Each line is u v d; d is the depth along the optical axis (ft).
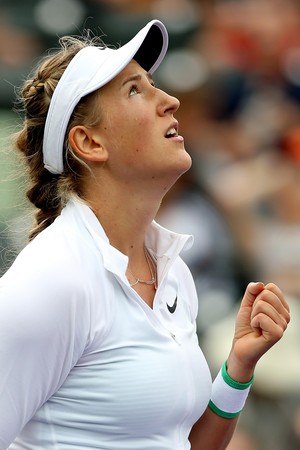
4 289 36.01
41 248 37.04
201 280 79.71
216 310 78.69
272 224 86.33
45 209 40.68
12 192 69.92
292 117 106.63
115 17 100.63
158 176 38.73
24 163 40.98
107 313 36.86
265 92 109.81
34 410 36.83
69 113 38.42
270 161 94.32
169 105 39.06
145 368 36.96
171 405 37.37
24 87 40.50
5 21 101.30
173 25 105.09
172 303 40.37
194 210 81.35
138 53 41.06
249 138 97.04
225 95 99.55
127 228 39.58
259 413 67.46
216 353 71.72
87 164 38.86
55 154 39.06
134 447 37.37
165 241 40.86
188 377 38.09
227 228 82.43
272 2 122.72
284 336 71.15
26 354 35.73
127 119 38.34
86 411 36.99
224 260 81.25
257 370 68.80
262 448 65.87
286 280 82.12
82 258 37.09
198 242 80.07
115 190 39.06
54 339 35.83
